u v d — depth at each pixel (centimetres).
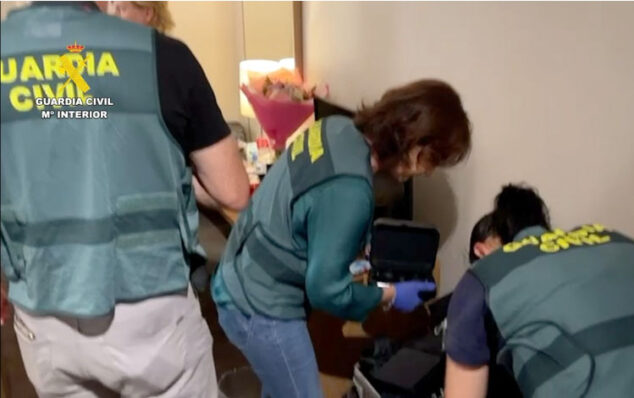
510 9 164
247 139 324
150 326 119
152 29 109
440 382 171
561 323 107
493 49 172
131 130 107
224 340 234
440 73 195
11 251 113
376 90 232
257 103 263
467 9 178
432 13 193
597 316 107
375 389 172
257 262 142
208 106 114
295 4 284
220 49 332
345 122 138
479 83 180
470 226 194
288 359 148
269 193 140
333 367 199
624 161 141
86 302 109
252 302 144
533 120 164
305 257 139
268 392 158
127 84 105
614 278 111
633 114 137
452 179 199
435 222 212
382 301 157
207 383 135
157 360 122
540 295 109
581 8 144
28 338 120
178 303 122
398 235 187
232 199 124
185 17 322
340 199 126
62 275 110
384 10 219
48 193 107
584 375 104
